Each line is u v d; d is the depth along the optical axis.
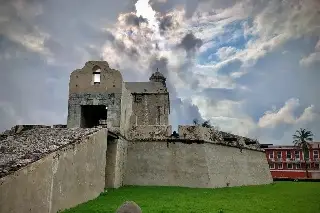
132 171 26.72
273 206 15.94
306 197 20.27
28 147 14.15
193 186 25.62
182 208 14.51
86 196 16.58
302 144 65.94
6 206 10.16
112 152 23.67
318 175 64.00
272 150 68.62
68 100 25.03
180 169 26.38
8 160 12.01
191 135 27.16
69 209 13.95
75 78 25.28
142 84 47.66
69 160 14.68
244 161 32.41
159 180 26.28
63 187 13.97
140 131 27.94
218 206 15.44
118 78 25.02
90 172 17.33
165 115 43.34
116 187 23.38
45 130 18.22
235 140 31.44
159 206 14.91
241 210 14.49
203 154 26.41
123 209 8.39
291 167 66.31
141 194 19.59
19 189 10.84
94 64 25.38
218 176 27.12
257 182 33.56
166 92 44.12
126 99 27.06
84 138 16.53
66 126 24.81
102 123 24.62
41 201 12.12
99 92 24.89
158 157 26.94
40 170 12.16
